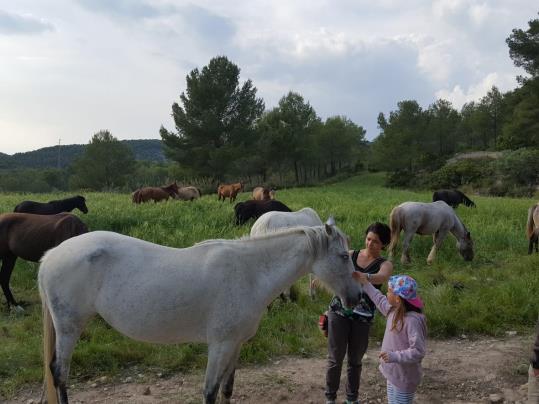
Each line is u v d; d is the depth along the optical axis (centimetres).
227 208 1673
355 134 7250
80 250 374
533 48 3962
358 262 408
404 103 6825
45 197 2195
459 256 1091
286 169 6116
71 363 497
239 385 475
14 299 702
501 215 1711
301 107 6347
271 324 629
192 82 4391
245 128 4478
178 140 4362
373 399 459
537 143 4566
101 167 5147
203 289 361
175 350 535
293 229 392
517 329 639
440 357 557
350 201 2270
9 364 497
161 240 1091
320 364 530
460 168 4369
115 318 369
